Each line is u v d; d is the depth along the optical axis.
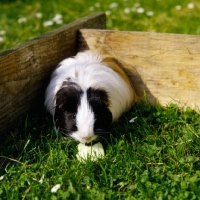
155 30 1.06
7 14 1.32
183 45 0.69
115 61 0.74
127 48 0.73
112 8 1.31
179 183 0.52
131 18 1.18
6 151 0.60
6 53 0.62
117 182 0.54
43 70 0.71
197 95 0.70
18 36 1.08
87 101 0.61
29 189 0.52
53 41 0.72
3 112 0.63
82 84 0.64
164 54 0.71
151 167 0.55
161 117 0.67
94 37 0.76
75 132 0.60
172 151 0.58
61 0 1.46
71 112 0.61
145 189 0.51
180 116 0.67
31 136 0.64
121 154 0.59
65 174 0.54
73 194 0.50
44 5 1.42
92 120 0.59
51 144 0.62
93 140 0.62
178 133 0.63
